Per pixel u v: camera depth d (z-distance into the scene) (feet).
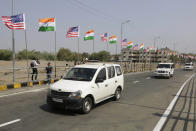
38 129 15.26
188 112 21.67
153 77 71.31
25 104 23.24
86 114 19.88
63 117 18.60
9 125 16.02
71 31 56.03
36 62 43.01
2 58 154.61
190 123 17.78
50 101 19.76
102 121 17.72
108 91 24.49
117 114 20.26
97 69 22.80
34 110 20.70
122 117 19.21
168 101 27.81
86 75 22.09
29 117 18.28
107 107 23.24
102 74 23.50
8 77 49.88
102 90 22.81
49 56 217.77
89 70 22.76
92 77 21.61
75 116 19.04
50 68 41.93
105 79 24.00
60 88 19.26
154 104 25.63
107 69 24.94
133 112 21.26
